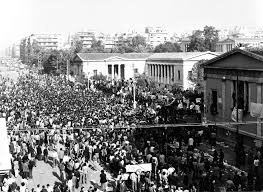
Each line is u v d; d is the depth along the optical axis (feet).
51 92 288.30
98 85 320.09
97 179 115.03
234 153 136.15
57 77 444.96
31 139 137.90
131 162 113.60
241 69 155.63
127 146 126.52
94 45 619.67
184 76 322.34
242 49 154.81
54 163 128.16
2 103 225.97
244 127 153.89
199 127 154.61
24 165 113.39
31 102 227.20
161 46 557.74
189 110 189.67
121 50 591.78
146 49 617.62
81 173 110.52
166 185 93.25
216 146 145.59
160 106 199.72
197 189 99.60
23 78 442.91
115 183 108.88
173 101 201.57
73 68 458.50
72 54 539.29
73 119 167.63
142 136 141.69
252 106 145.07
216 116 176.04
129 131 147.95
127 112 186.60
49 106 209.56
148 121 163.02
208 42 518.37
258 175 102.22
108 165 123.85
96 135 143.54
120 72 430.20
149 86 293.23
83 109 196.44
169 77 347.77
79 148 130.72
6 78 481.87
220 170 109.60
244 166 121.39
